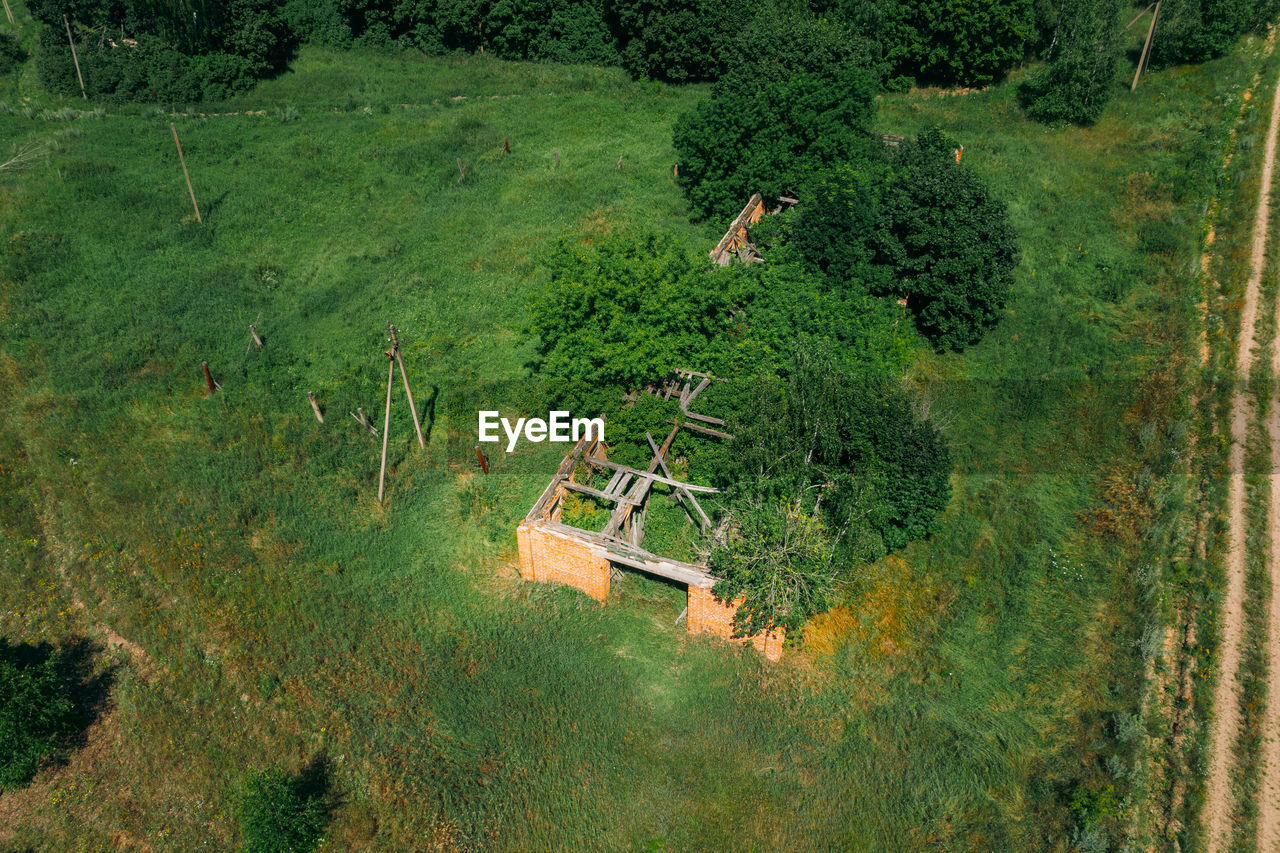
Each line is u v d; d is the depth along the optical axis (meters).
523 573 26.17
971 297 33.91
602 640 24.55
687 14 55.97
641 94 57.59
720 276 28.53
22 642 24.33
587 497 27.88
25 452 30.05
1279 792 20.31
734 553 22.28
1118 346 34.75
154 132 50.72
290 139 51.06
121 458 29.72
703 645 24.34
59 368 33.31
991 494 29.00
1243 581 25.23
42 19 55.28
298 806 20.14
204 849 20.27
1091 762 21.39
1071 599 25.53
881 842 20.25
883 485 25.44
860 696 23.19
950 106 54.16
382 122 53.41
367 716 22.56
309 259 40.97
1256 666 22.88
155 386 32.69
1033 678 23.55
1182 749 21.39
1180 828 19.92
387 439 27.95
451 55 62.84
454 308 37.66
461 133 52.06
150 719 22.62
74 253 39.88
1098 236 41.19
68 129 49.59
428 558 26.94
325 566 26.52
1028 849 19.86
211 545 26.88
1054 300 37.41
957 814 20.67
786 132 40.25
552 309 26.84
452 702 22.92
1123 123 49.53
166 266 39.69
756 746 22.09
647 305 26.80
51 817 20.91
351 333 36.19
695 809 20.86
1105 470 29.73
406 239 42.31
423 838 20.23
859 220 34.19
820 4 59.28
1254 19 54.44
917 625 24.91
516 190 46.47
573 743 22.11
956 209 33.59
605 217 43.56
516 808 20.80
